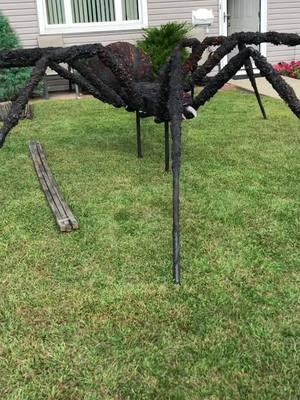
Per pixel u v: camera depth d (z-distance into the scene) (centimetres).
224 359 199
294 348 204
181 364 197
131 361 200
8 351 207
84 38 891
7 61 320
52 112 687
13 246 298
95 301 239
